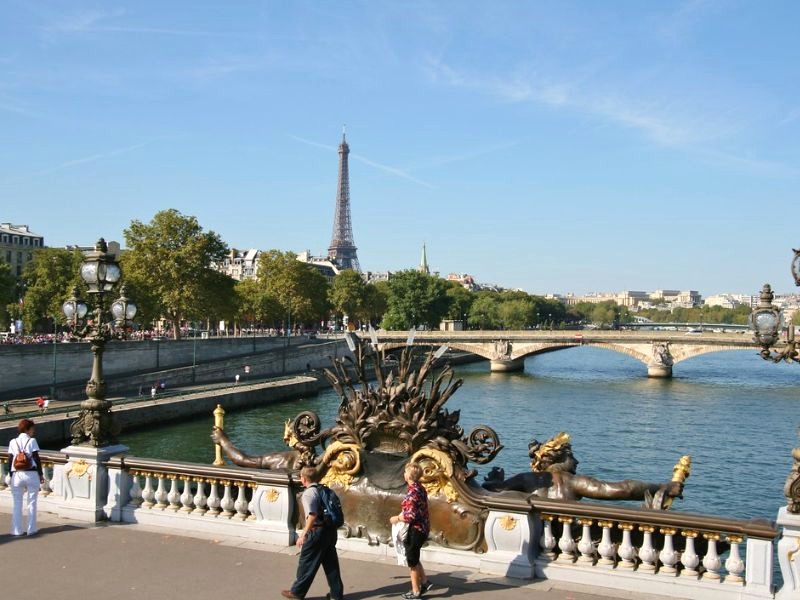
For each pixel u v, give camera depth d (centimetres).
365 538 1360
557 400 9038
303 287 14612
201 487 1511
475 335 13538
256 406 8594
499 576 1223
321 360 12612
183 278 10450
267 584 1199
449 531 1295
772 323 1135
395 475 1354
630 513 1162
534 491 1322
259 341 12188
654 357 12431
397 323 17200
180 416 7156
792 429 6788
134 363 9169
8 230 16888
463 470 1309
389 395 1373
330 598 1131
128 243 10462
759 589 1067
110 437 1636
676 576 1139
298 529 1405
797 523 1041
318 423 1470
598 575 1177
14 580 1220
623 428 6825
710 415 7688
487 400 9038
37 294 10725
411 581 1183
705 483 4628
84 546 1391
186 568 1272
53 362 7538
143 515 1537
